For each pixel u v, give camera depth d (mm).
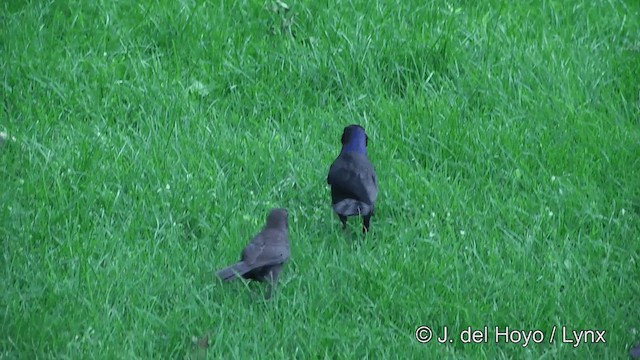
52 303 10180
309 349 9781
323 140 13008
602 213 12008
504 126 13227
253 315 10148
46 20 14820
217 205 11656
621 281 10953
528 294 10648
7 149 12430
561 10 15836
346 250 11195
